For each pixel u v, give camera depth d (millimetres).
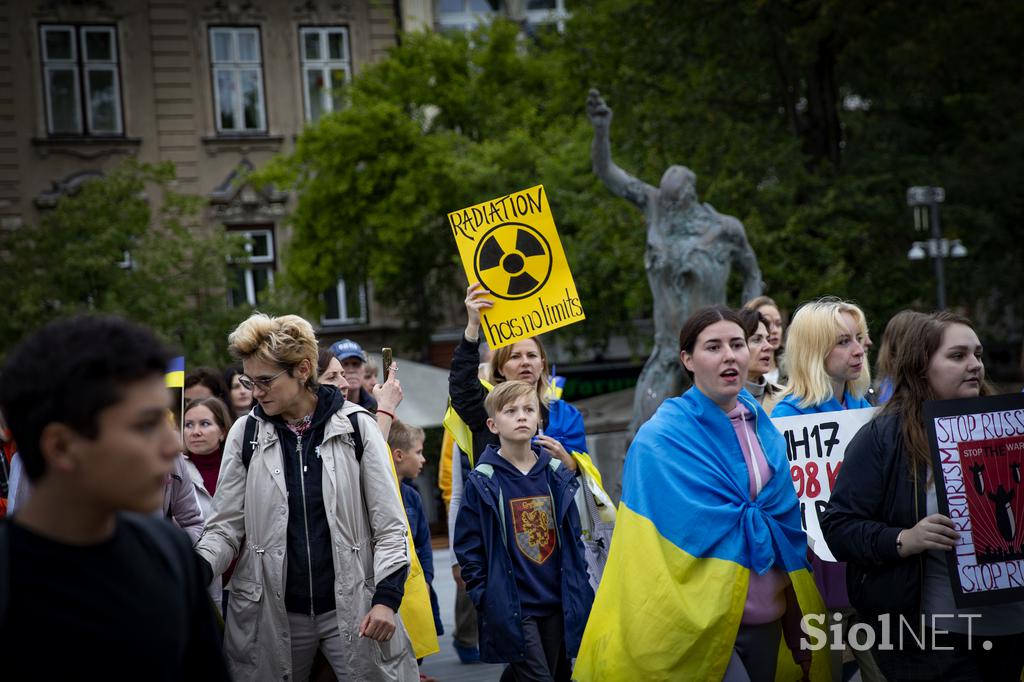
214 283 23422
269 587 4289
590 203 20359
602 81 21375
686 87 20031
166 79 26922
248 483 4344
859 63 20688
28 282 22109
